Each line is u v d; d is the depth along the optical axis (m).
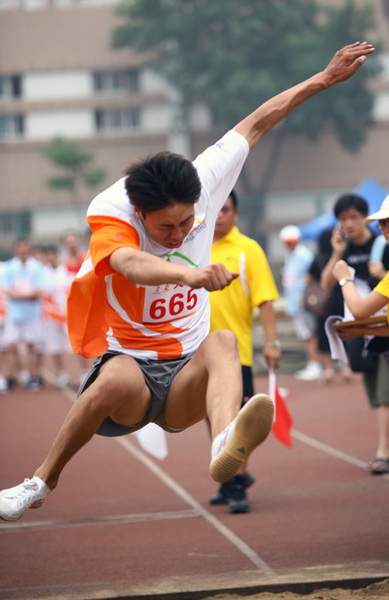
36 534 16.05
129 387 10.11
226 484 17.77
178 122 143.00
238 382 9.83
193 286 8.50
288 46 131.50
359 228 19.62
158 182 9.58
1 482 20.25
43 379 42.88
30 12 147.38
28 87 146.00
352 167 143.00
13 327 38.75
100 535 15.86
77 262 38.69
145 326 10.71
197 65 134.12
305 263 38.44
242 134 11.22
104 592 12.59
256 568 13.52
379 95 145.12
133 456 23.33
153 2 135.50
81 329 10.80
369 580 12.60
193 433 26.59
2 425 29.14
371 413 28.19
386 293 14.41
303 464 21.28
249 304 17.06
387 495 17.77
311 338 36.56
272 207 129.25
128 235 9.85
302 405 30.41
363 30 135.62
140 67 145.00
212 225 10.93
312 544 14.70
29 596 12.54
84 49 146.12
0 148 144.38
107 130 146.38
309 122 138.88
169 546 15.01
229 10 131.12
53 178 136.00
